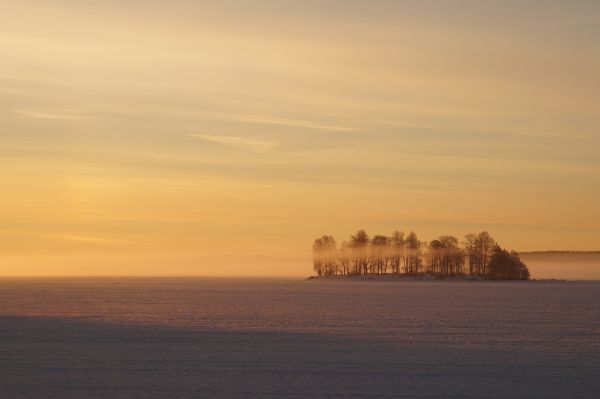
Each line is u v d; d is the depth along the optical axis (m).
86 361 54.88
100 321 92.44
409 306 129.88
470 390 44.09
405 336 72.75
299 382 46.16
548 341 68.94
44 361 54.81
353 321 92.81
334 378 47.62
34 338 70.88
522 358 57.03
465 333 76.12
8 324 87.38
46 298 166.88
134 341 68.31
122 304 137.62
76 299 161.38
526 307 126.88
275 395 42.25
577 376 48.94
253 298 167.25
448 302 145.25
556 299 159.75
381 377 48.06
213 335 73.88
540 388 44.88
